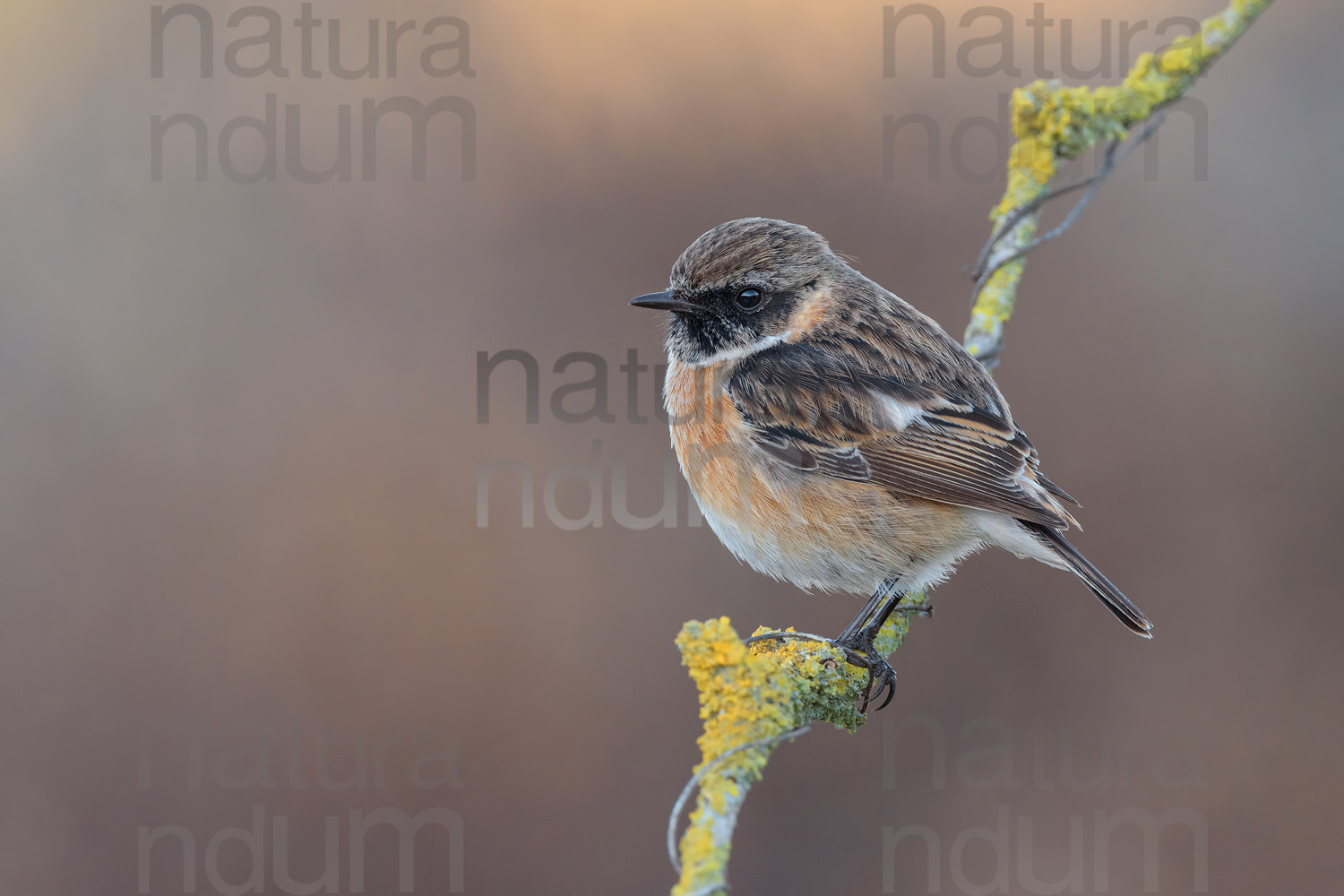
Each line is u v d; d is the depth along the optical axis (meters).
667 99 13.62
